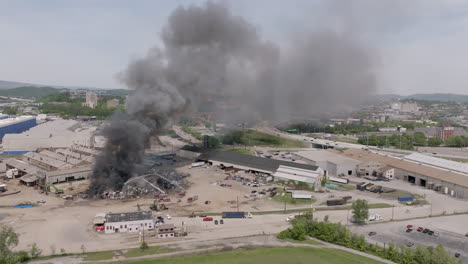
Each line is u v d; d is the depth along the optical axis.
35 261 48.12
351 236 56.09
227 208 74.50
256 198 81.56
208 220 66.50
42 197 80.62
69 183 89.44
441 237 58.91
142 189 84.19
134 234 59.88
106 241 56.66
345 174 108.56
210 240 56.75
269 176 100.31
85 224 64.31
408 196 83.12
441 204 78.38
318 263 45.84
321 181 97.75
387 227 63.56
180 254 50.03
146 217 63.59
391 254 50.16
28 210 71.56
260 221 66.50
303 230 57.97
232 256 48.59
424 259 47.28
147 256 49.44
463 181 85.62
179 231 60.97
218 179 100.25
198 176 103.81
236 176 103.19
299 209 74.12
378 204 78.00
